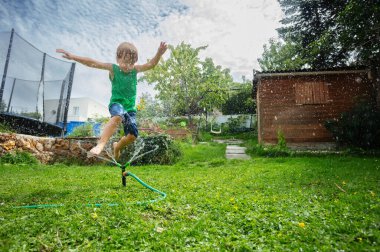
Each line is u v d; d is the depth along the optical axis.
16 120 12.63
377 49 14.31
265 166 9.57
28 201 4.11
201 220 2.98
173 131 21.30
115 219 2.97
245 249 2.24
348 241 2.37
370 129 12.76
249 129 32.84
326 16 21.00
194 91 28.09
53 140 12.09
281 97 15.89
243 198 4.29
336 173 7.25
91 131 15.45
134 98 3.93
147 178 7.22
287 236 2.49
